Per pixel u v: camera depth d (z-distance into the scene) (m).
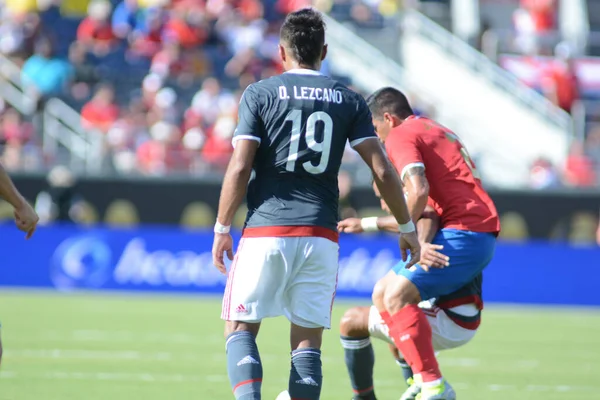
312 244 17.00
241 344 16.83
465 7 88.62
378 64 78.44
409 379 21.36
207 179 58.12
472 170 20.97
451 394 19.77
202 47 73.81
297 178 17.09
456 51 81.31
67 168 57.84
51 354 30.97
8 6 74.31
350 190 54.66
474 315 21.17
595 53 86.25
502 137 76.81
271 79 17.23
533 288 55.84
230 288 17.03
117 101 67.69
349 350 21.16
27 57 67.56
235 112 65.69
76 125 61.19
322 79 17.39
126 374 27.09
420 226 20.44
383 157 17.38
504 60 83.88
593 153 67.06
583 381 28.03
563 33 88.50
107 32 71.62
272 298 17.05
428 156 20.62
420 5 87.56
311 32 17.58
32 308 45.59
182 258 54.53
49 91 65.25
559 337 40.62
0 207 55.81
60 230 54.47
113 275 54.44
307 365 17.03
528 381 27.80
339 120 17.17
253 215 17.12
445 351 35.06
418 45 81.69
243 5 78.25
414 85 79.00
